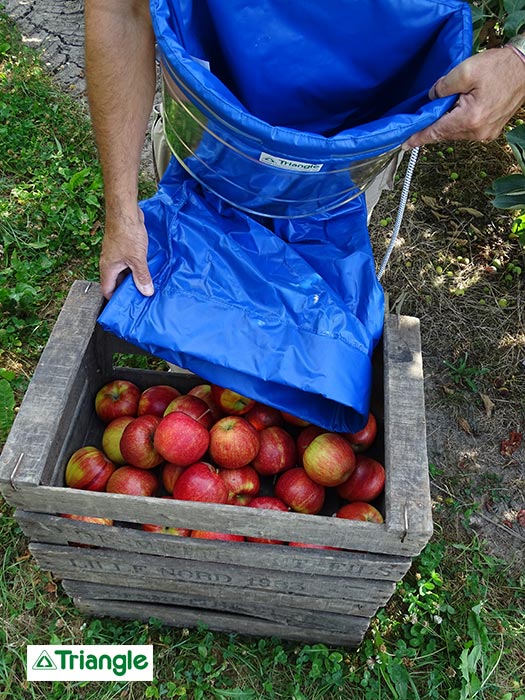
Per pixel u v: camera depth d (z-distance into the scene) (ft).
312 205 4.95
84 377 5.60
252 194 4.82
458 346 9.11
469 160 11.34
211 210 5.38
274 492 5.82
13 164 10.44
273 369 4.75
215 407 5.96
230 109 3.85
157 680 6.10
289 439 5.72
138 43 4.58
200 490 5.07
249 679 6.17
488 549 7.36
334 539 4.60
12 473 4.48
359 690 6.13
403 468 4.66
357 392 4.79
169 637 6.32
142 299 4.95
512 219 10.58
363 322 5.14
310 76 4.57
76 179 9.97
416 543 4.49
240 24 4.25
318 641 6.28
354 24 4.31
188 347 4.78
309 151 3.96
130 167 4.91
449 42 4.33
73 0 13.94
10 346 8.35
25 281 8.82
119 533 4.86
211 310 4.89
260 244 5.20
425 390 8.66
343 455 5.24
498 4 8.14
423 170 11.19
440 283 9.81
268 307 4.93
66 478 5.39
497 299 9.65
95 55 4.44
